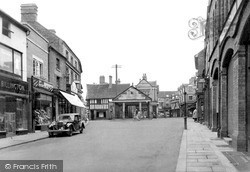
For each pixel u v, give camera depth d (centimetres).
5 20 1795
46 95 2502
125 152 1075
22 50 2025
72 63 3769
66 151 1124
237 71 1038
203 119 3120
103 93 6912
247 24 901
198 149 1111
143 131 2105
